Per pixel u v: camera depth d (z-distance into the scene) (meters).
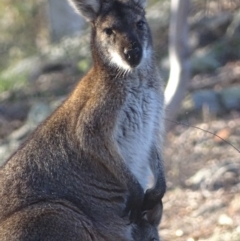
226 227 13.75
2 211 9.91
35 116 21.42
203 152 17.22
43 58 26.31
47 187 9.99
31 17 29.91
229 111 19.06
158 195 10.42
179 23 16.73
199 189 15.55
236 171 15.80
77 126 10.00
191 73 21.50
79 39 26.48
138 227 10.23
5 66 28.23
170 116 16.62
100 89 10.02
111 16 10.29
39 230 9.55
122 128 10.12
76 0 10.53
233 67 21.44
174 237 13.82
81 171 10.05
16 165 10.14
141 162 10.48
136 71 10.12
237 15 23.09
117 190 10.21
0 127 22.42
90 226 9.92
